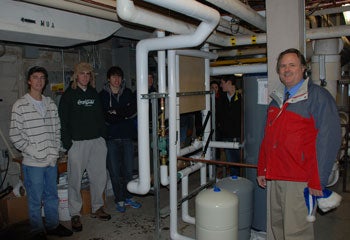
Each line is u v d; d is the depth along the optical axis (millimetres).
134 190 2438
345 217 3125
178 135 2533
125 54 4484
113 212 3340
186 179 2805
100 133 3070
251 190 2457
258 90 2680
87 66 2906
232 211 2098
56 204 2834
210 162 2617
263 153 2250
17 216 3021
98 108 3043
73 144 2922
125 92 3297
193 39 2057
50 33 2273
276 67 2182
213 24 1975
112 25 2760
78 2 2113
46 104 2697
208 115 2926
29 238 2734
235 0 2084
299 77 1951
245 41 2904
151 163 3688
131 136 3383
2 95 3268
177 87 2479
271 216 2174
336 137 1820
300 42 2188
